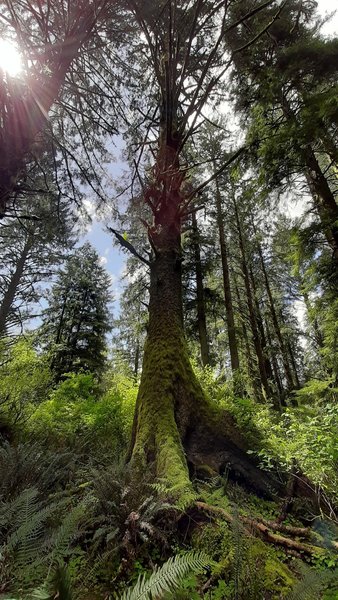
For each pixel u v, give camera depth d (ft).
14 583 5.59
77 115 26.94
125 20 21.08
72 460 12.55
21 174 16.66
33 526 6.38
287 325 68.64
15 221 34.04
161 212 18.16
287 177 23.20
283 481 11.45
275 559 7.25
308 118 17.92
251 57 25.77
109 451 14.58
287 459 10.51
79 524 8.29
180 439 11.70
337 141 20.97
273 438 12.64
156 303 16.08
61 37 19.72
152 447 11.32
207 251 46.39
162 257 17.10
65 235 29.22
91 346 65.46
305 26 25.99
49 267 52.80
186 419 12.72
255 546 7.45
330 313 24.86
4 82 14.85
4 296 47.96
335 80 22.09
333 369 26.86
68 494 10.07
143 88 25.25
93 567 6.84
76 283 70.85
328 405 11.70
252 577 6.36
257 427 13.96
